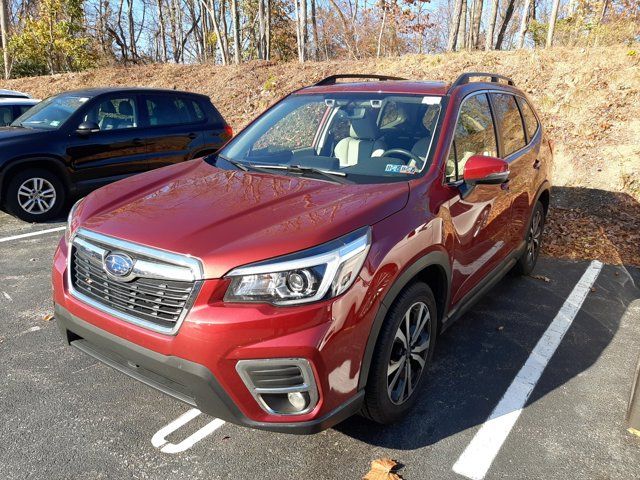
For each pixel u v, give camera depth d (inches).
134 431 108.3
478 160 120.5
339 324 87.7
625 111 371.2
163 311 88.7
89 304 98.4
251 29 1239.5
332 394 89.2
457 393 125.9
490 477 99.0
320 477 97.3
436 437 109.5
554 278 205.6
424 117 134.5
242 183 119.6
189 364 85.7
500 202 148.6
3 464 97.6
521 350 148.1
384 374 100.3
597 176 321.4
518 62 485.1
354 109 144.7
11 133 263.9
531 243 196.4
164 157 299.4
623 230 264.8
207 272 85.7
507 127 168.2
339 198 106.6
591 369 139.6
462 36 902.4
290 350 84.2
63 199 274.1
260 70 634.8
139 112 293.4
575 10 628.1
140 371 96.7
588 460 104.7
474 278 140.9
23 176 260.1
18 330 150.1
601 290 194.7
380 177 121.2
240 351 84.0
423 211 109.7
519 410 120.1
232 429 110.1
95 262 98.0
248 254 86.5
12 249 223.5
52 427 108.5
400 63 562.3
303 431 88.2
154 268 89.6
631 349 151.4
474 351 146.4
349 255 90.2
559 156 343.9
